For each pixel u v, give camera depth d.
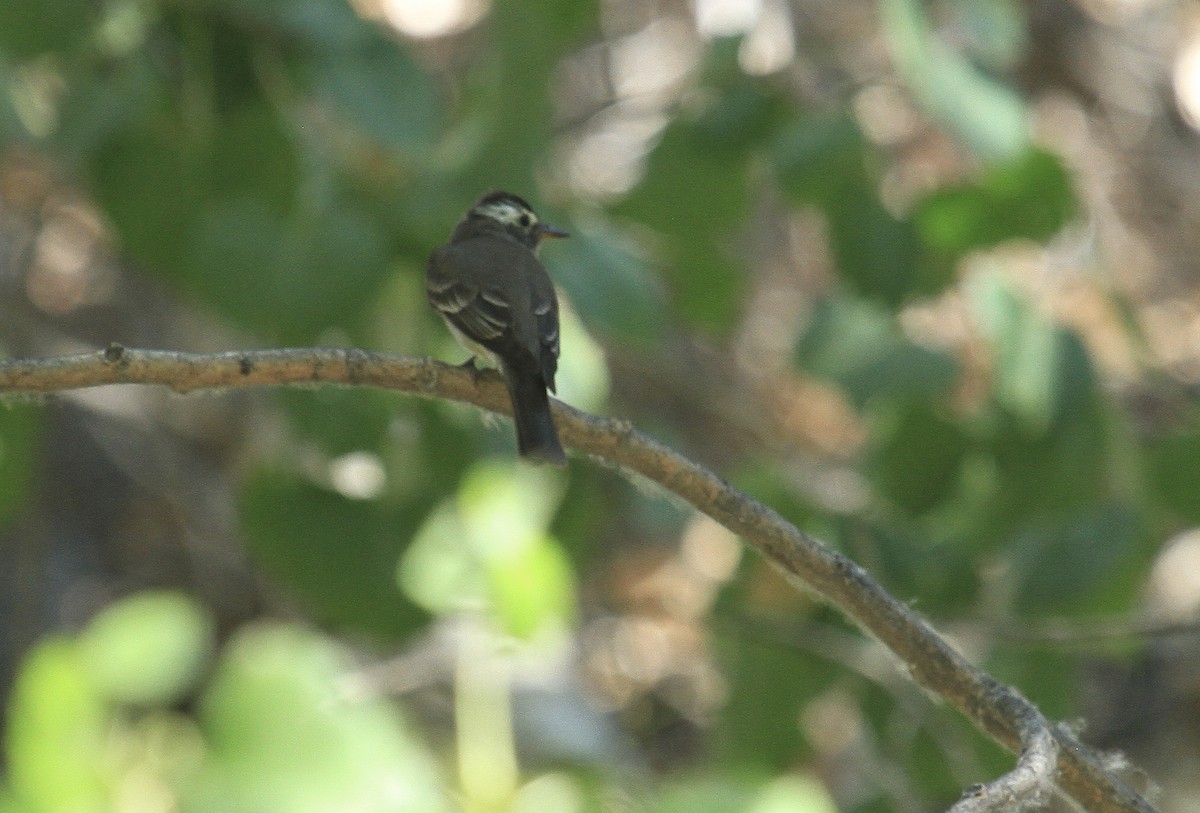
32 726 7.97
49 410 17.48
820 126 11.77
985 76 11.52
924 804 12.41
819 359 12.31
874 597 6.97
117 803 8.00
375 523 11.52
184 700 10.39
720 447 19.14
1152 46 20.62
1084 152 19.94
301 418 11.24
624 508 14.94
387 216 11.34
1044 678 11.47
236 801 8.01
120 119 11.09
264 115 11.06
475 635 12.12
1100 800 6.68
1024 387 11.83
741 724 12.03
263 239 10.70
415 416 11.37
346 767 8.18
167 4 10.98
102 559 19.28
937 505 12.20
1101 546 11.23
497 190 11.38
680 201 12.80
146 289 19.41
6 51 10.88
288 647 8.39
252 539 11.59
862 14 17.84
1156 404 15.91
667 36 20.48
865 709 11.76
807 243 19.94
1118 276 18.31
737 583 12.16
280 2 10.77
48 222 19.08
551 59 11.62
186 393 6.89
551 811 10.78
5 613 18.20
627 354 18.64
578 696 14.72
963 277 12.91
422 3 18.50
